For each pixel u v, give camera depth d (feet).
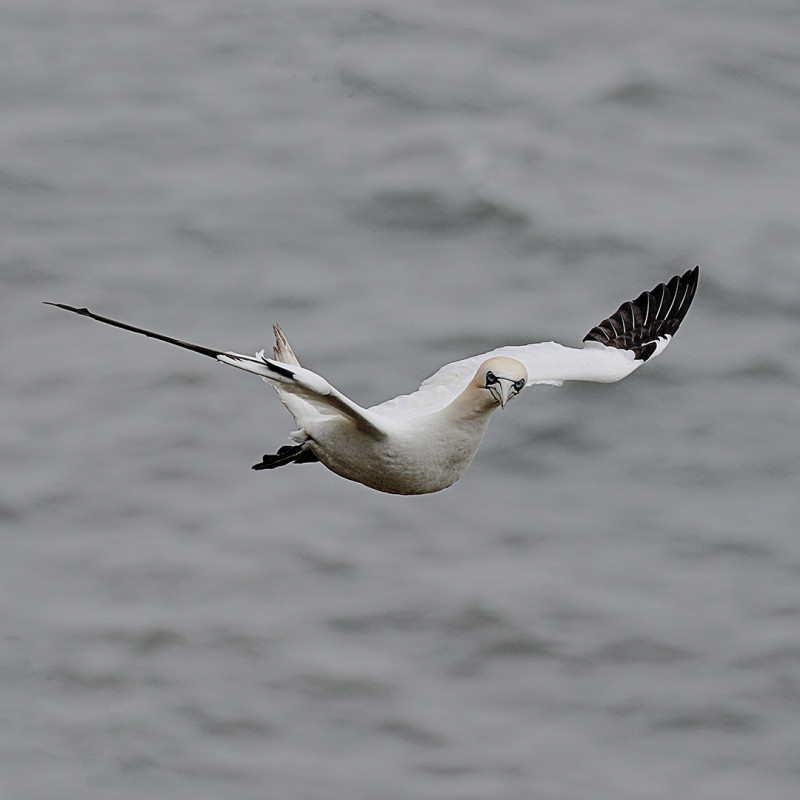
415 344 137.28
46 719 96.68
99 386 128.36
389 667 100.68
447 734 95.50
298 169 167.84
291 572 108.37
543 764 93.20
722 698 98.07
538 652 101.96
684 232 154.71
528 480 118.93
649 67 188.03
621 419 125.18
